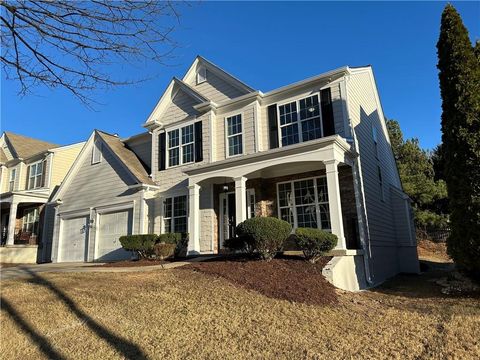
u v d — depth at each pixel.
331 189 10.22
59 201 18.55
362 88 15.20
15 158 24.28
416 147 32.47
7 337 5.92
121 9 4.39
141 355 5.01
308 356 4.70
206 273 8.49
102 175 17.11
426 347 4.97
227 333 5.54
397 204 16.91
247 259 9.78
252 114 13.95
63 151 22.97
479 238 7.95
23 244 20.28
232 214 13.93
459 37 8.98
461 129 8.44
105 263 13.48
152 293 7.40
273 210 13.15
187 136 15.56
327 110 12.46
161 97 16.64
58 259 17.86
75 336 5.78
